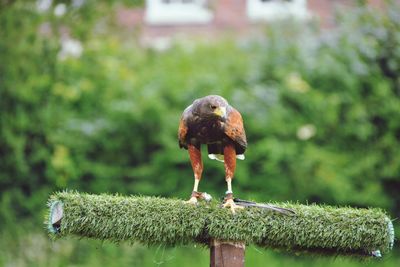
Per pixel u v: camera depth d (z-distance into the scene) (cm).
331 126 1575
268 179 1534
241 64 1623
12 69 1541
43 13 1552
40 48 1559
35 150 1557
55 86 1562
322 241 721
